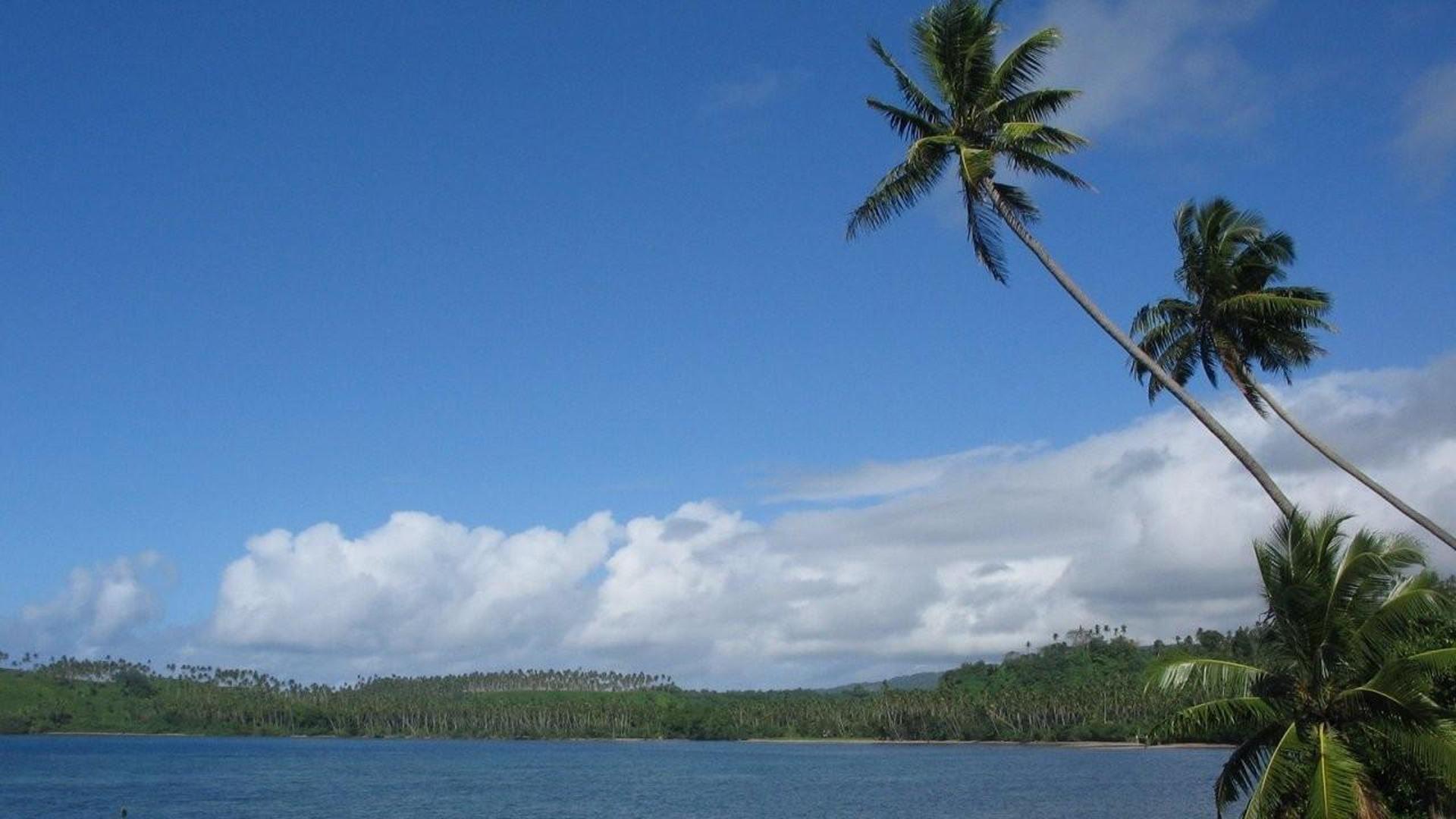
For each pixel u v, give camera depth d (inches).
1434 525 1424.7
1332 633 1280.8
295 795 5103.3
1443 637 1401.3
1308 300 1514.5
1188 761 7352.4
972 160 1355.8
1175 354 1659.7
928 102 1448.1
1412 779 1341.0
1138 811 3937.0
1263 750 1348.4
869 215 1441.9
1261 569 1337.4
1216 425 1397.6
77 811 4397.1
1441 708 1234.6
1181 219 1620.3
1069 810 3998.5
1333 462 1499.8
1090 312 1412.4
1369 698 1255.5
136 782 5984.3
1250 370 1628.9
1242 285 1601.9
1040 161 1417.3
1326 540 1305.4
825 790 5182.1
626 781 6067.9
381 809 4451.3
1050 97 1423.5
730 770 7106.3
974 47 1412.4
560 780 6151.6
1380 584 1273.4
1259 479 1371.8
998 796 4633.4
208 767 7421.3
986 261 1409.9
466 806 4557.1
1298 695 1310.3
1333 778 1214.3
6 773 6688.0
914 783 5580.7
